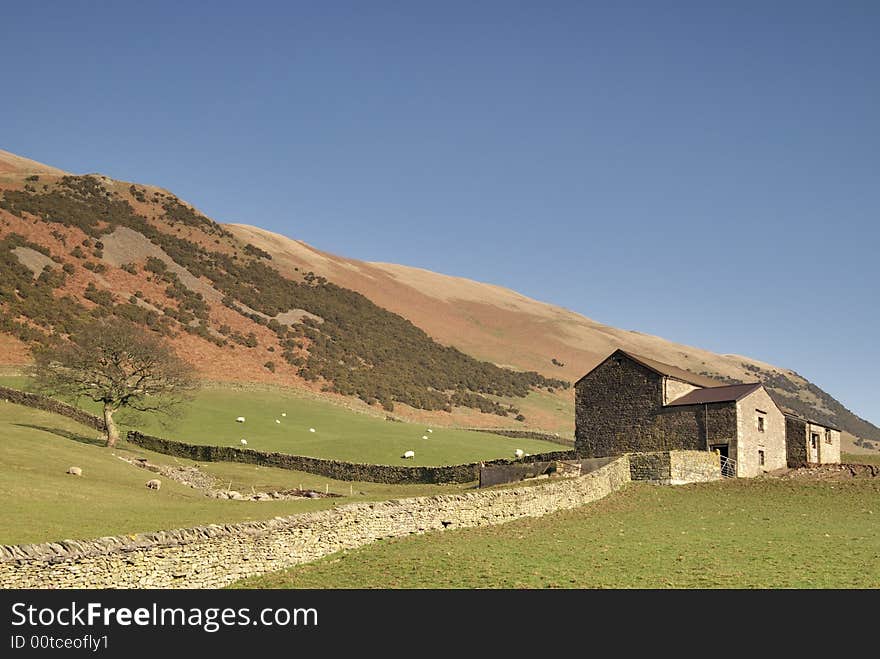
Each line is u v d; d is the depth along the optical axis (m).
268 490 53.56
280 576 26.70
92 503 34.44
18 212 144.38
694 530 37.28
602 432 62.41
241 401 104.00
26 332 103.31
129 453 58.78
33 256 130.00
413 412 137.62
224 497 46.97
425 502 35.69
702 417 57.56
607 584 26.56
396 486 62.19
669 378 60.28
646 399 60.56
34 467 42.16
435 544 32.78
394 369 160.12
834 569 28.75
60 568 20.39
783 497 46.53
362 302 198.75
